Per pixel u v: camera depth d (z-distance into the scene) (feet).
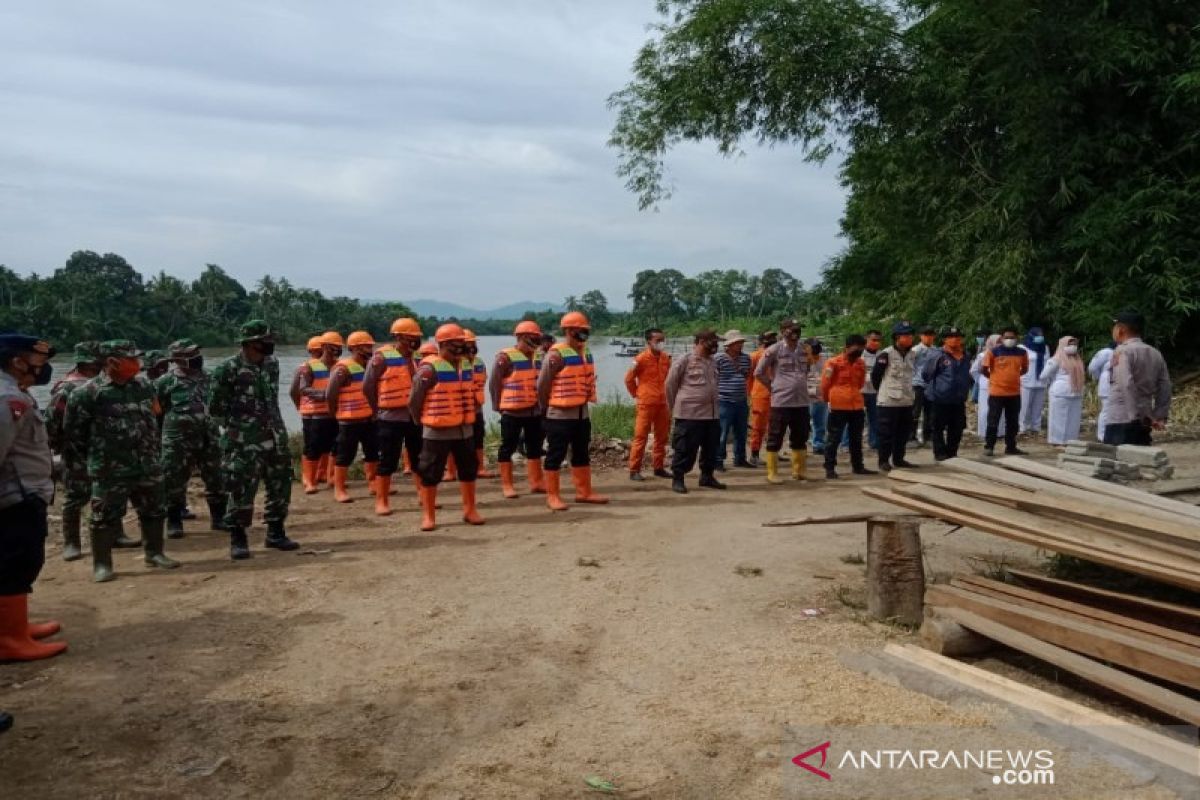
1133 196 51.42
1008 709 12.63
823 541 24.38
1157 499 16.35
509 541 25.43
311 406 35.58
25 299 220.84
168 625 18.19
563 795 11.15
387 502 30.48
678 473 32.73
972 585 16.62
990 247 58.23
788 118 66.18
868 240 80.74
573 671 15.31
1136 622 13.91
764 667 15.08
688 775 11.55
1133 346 23.94
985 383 44.93
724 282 338.54
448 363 27.09
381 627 17.87
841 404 35.24
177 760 12.28
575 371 29.99
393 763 12.14
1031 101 54.65
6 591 16.07
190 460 27.53
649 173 71.36
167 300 262.06
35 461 16.52
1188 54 51.24
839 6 62.49
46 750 12.60
